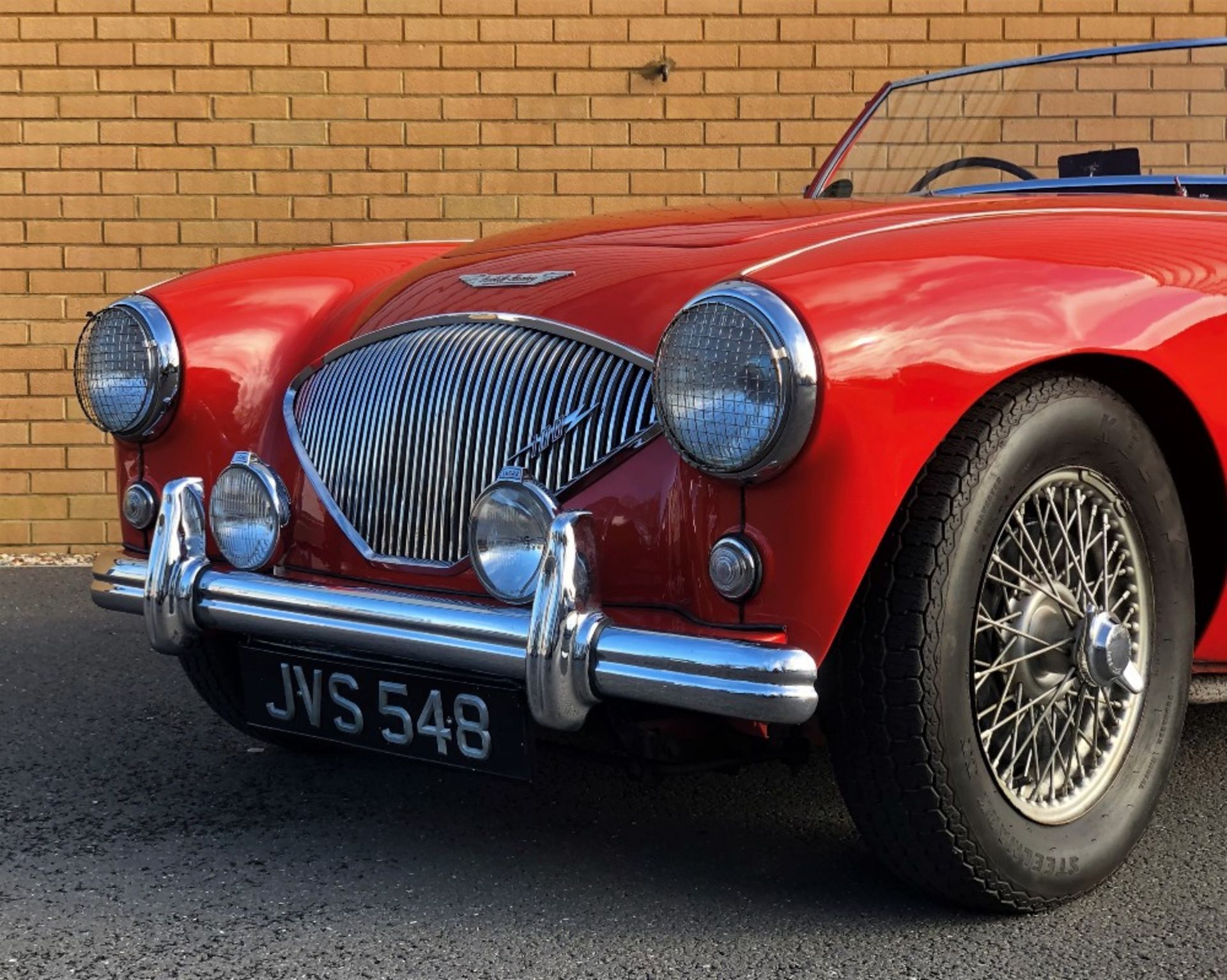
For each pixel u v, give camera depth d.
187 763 2.97
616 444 2.12
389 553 2.36
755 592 1.94
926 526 1.99
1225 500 2.39
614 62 5.40
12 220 5.34
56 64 5.31
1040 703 2.19
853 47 5.41
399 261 2.97
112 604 2.60
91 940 2.13
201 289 2.74
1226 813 2.68
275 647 2.42
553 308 2.29
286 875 2.37
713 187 5.45
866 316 1.93
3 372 5.35
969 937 2.12
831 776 2.84
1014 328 2.04
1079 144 3.31
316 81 5.37
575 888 2.31
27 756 3.02
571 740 2.70
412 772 2.90
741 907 2.23
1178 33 5.43
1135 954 2.07
